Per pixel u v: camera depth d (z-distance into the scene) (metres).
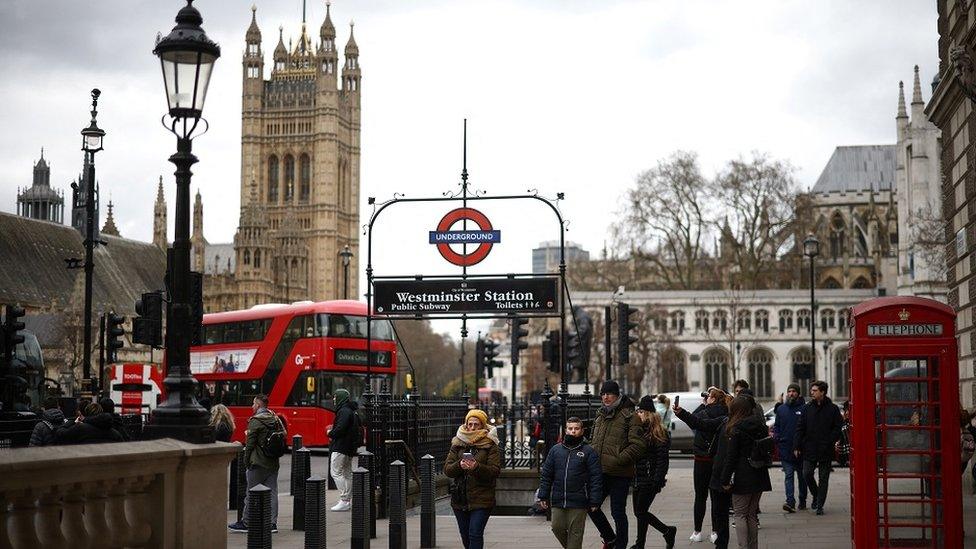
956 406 17.17
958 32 28.62
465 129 29.86
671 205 131.88
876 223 161.12
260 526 15.59
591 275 144.00
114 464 12.09
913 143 98.56
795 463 26.64
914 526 17.34
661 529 20.22
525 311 29.25
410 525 25.48
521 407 40.59
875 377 17.44
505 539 22.58
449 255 29.77
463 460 17.23
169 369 14.53
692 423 21.44
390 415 28.25
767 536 22.34
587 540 22.62
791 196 131.50
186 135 15.01
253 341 58.41
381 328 57.53
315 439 55.34
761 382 156.12
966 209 29.19
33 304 139.88
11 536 10.82
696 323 156.75
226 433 24.06
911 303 17.36
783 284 148.38
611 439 19.08
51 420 27.23
